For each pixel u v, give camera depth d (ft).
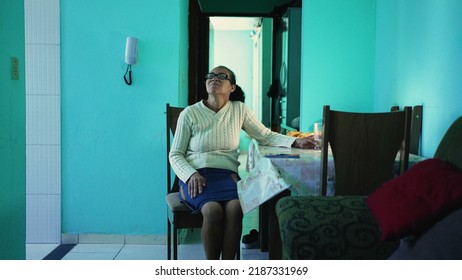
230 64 28.96
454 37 6.98
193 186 7.23
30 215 10.39
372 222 4.87
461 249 3.50
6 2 6.46
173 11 10.14
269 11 17.97
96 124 10.27
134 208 10.43
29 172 10.32
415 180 4.60
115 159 10.34
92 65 10.16
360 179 6.38
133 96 10.25
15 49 6.80
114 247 10.20
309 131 11.03
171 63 10.21
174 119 8.94
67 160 10.32
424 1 8.07
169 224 8.43
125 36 10.15
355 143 6.29
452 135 5.56
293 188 6.75
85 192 10.39
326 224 4.87
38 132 10.26
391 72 9.78
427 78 7.96
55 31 10.07
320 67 10.94
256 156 8.04
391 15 9.77
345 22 10.87
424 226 4.24
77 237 10.46
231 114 8.09
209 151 7.84
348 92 10.96
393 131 6.34
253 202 6.75
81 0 10.07
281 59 16.56
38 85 10.18
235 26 27.30
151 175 10.37
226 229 6.97
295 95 14.16
